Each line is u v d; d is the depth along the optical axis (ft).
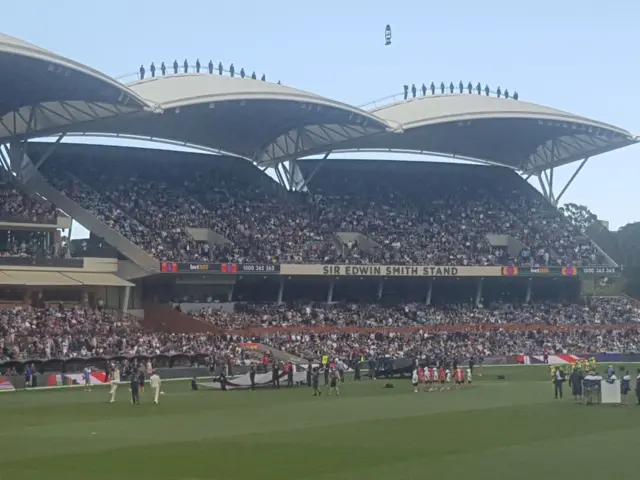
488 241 378.53
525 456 96.84
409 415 141.90
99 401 172.86
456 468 88.74
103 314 283.59
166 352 257.14
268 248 334.65
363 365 285.43
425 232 375.04
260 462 92.84
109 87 260.21
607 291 483.92
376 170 404.36
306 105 306.76
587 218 605.31
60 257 299.17
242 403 167.32
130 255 306.96
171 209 338.54
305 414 144.25
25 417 141.90
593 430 120.78
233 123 332.39
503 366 310.86
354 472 86.43
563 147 395.34
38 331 247.50
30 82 256.32
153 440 110.83
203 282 322.96
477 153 404.16
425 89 379.14
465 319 349.20
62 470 88.33
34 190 320.50
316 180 391.45
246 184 374.43
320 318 324.19
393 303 357.00
